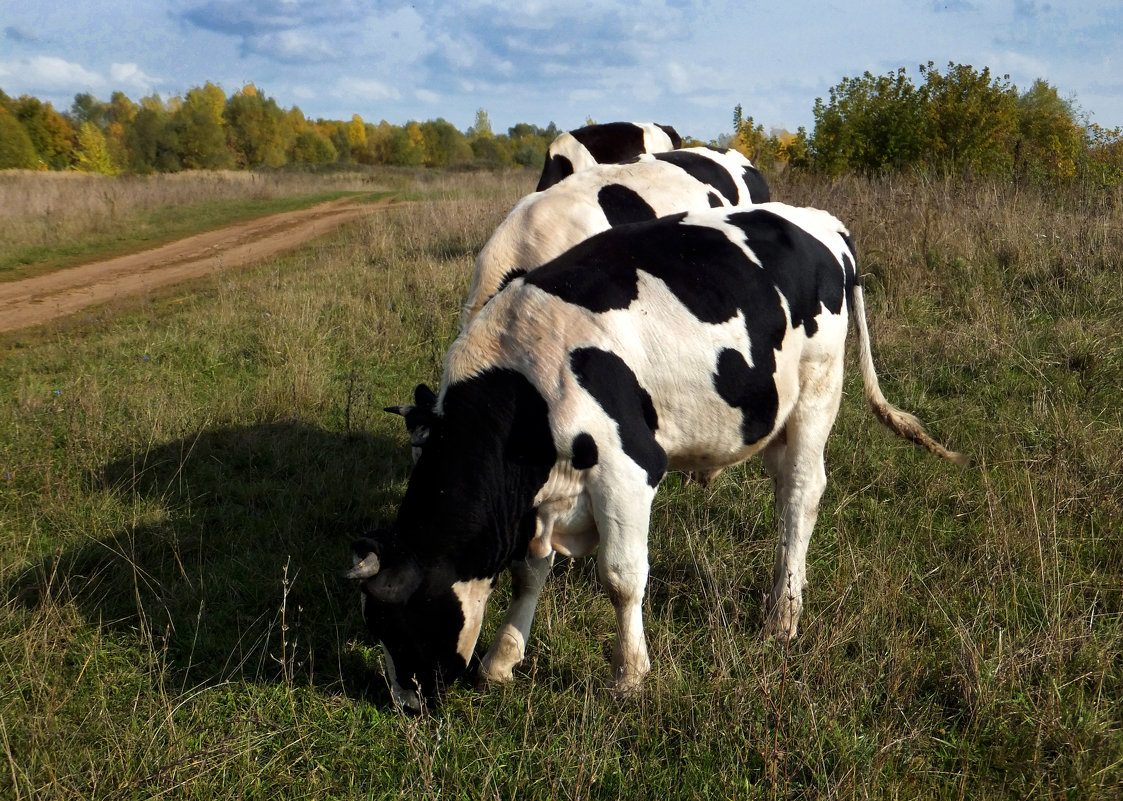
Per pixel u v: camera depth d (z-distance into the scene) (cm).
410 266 1105
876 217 962
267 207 2484
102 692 345
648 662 353
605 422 321
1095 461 479
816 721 308
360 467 546
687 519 472
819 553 437
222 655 376
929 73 1574
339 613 406
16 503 503
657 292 342
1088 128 1677
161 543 459
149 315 970
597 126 882
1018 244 841
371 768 315
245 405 630
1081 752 290
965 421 563
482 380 328
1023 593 388
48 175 3198
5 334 948
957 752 305
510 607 371
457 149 8719
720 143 1814
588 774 297
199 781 300
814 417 394
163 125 6028
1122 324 667
